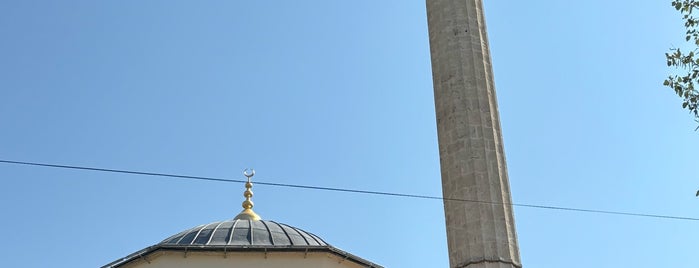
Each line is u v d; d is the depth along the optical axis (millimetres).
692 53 14695
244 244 21328
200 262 20391
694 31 14758
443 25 19125
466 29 18969
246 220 23625
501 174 16891
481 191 16234
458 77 18047
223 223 23297
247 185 26188
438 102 18156
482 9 20000
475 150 16859
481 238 15586
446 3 19500
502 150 17438
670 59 14875
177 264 20250
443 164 17234
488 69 18688
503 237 15812
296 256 20781
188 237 22234
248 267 20438
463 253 15672
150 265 20312
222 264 20422
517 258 15852
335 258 21031
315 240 23031
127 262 20109
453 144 17141
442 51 18734
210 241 21578
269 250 20531
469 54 18516
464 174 16562
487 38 19453
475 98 17734
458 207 16266
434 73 18734
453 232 16141
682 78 14695
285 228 23359
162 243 21328
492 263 15312
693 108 14477
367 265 21312
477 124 17312
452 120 17469
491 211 16047
